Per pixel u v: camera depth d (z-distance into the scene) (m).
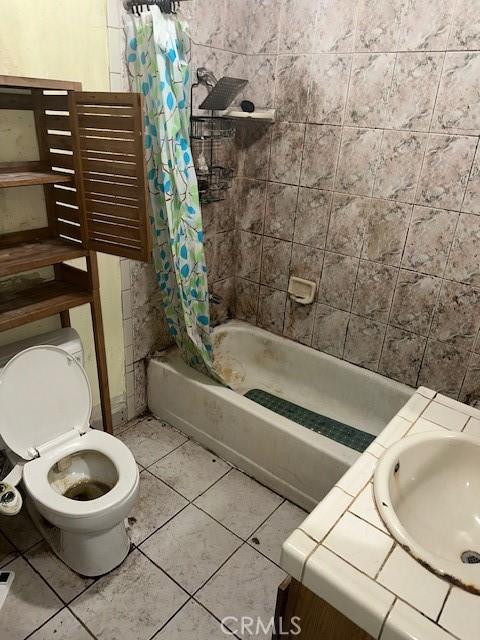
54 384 1.80
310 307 2.64
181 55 1.87
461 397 2.24
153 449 2.40
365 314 2.43
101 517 1.54
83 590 1.69
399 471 1.15
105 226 1.71
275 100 2.38
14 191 1.76
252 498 2.14
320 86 2.21
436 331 2.22
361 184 2.23
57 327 2.04
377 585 0.84
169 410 2.54
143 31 1.78
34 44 1.61
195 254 2.07
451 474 1.23
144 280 2.35
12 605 1.62
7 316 1.64
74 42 1.72
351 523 0.96
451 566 0.87
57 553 1.80
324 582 0.86
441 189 2.01
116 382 2.42
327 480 1.97
